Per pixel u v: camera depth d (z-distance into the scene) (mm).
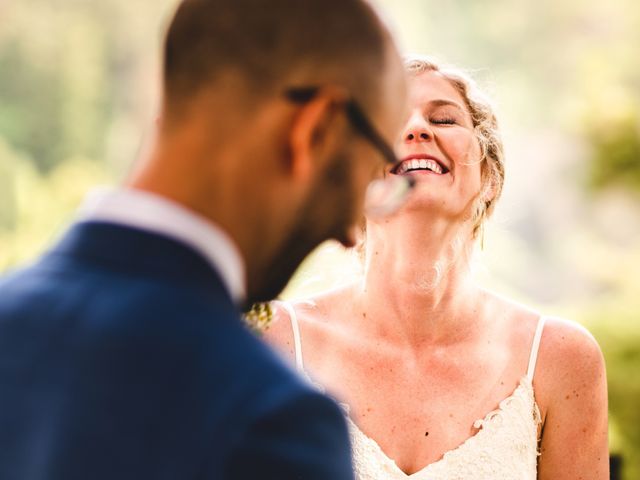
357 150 1179
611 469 3629
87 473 1045
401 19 31891
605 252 11281
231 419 1037
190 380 1058
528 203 30672
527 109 31391
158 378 1060
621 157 9352
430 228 2289
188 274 1108
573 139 10188
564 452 2387
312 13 1143
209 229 1121
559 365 2385
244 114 1125
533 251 30422
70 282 1135
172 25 1165
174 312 1088
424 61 2375
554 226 30453
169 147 1138
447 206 2275
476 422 2311
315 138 1152
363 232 2422
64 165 25484
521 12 32594
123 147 27203
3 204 14445
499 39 32812
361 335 2387
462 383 2352
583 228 24578
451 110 2336
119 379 1066
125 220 1132
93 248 1139
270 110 1128
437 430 2307
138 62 28719
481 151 2363
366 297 2402
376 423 2309
